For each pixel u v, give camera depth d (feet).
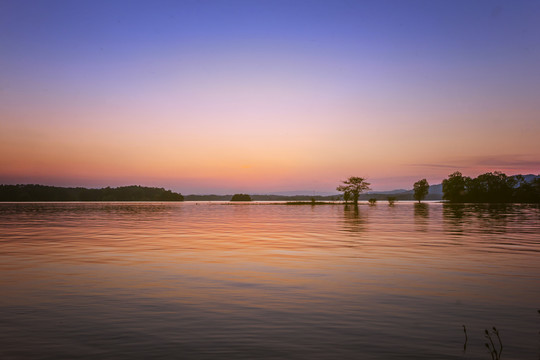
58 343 26.27
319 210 320.09
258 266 54.85
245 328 29.22
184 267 53.98
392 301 36.55
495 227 128.77
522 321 30.76
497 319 31.30
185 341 26.68
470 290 40.70
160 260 60.08
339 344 26.23
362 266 54.85
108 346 25.80
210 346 25.84
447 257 63.21
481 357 24.23
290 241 87.71
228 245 80.02
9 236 98.32
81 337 27.32
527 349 25.38
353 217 200.44
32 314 32.40
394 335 27.84
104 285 42.83
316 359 23.93
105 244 81.46
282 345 26.04
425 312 33.14
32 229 121.08
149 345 25.96
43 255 65.26
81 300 36.76
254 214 247.09
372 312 33.19
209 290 40.68
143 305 35.12
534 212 252.42
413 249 73.20
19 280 45.32
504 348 25.52
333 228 126.62
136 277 47.14
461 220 168.96
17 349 25.27
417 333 28.22
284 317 31.81
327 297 37.96
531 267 54.03
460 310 33.71
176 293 39.40
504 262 58.18
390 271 51.13
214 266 54.80
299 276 47.85
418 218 187.21
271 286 42.50
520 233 106.32
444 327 29.48
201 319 31.24
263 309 33.99
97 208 378.53
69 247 76.23
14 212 267.39
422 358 24.09
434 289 41.16
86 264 56.29
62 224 145.79
